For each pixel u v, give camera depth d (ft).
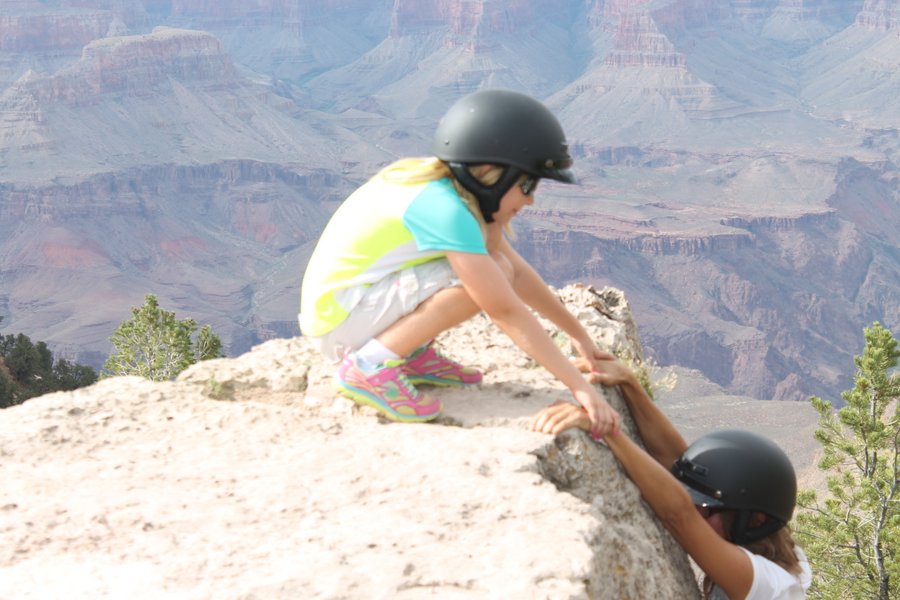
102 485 16.44
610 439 18.37
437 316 18.20
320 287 18.75
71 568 13.71
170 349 127.03
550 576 13.14
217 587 12.97
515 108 17.12
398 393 18.72
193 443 18.31
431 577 13.09
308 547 13.98
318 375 21.83
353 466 16.63
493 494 15.34
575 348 23.65
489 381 21.08
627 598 15.29
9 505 15.72
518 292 20.62
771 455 18.88
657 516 19.65
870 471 67.00
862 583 67.62
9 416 19.60
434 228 17.40
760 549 19.48
